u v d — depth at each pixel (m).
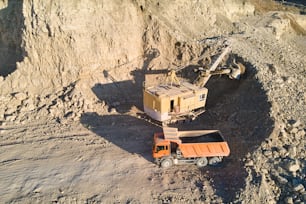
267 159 14.50
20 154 16.30
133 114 20.36
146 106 18.81
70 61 21.45
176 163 15.41
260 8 47.06
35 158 16.00
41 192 13.63
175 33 23.42
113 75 22.08
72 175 14.74
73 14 20.92
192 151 14.88
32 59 21.36
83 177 14.59
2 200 13.16
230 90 21.20
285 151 14.68
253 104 18.56
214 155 14.98
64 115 19.77
